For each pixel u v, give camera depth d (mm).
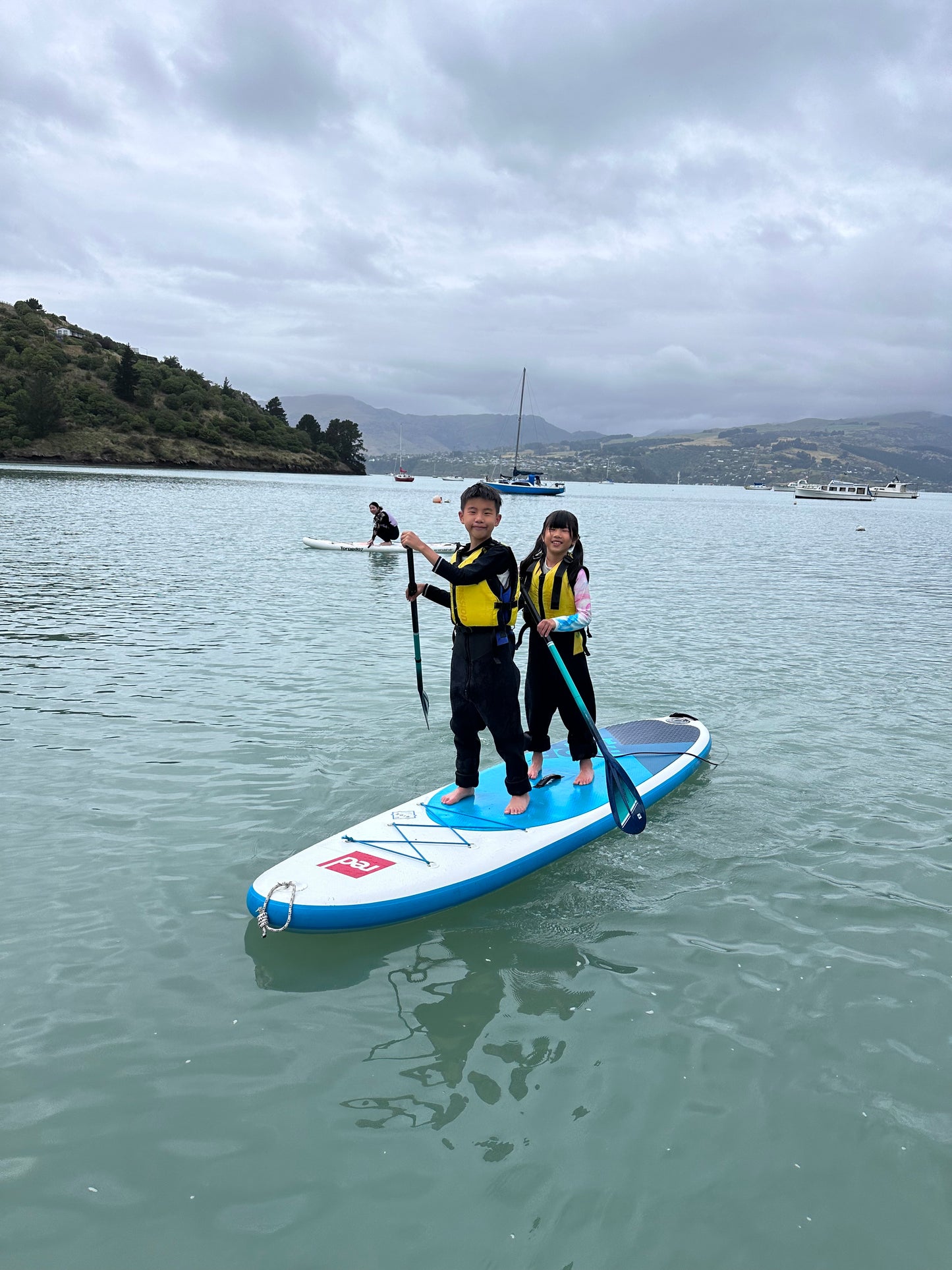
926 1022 3518
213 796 5574
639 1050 3305
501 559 4621
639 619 13000
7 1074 3072
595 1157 2768
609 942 4102
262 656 9516
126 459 114500
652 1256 2412
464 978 3785
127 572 15953
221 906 4297
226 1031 3359
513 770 5086
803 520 55844
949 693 8906
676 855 5027
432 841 4797
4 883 4402
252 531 26844
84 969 3713
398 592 14781
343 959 3918
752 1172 2727
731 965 3912
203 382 150750
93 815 5246
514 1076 3139
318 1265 2357
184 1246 2414
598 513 55125
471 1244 2438
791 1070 3207
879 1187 2684
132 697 7734
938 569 23922
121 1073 3100
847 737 7254
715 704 8188
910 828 5438
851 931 4219
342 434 160625
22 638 9969
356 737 6781
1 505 31828
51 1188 2604
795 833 5348
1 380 122062
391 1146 2793
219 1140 2803
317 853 4613
